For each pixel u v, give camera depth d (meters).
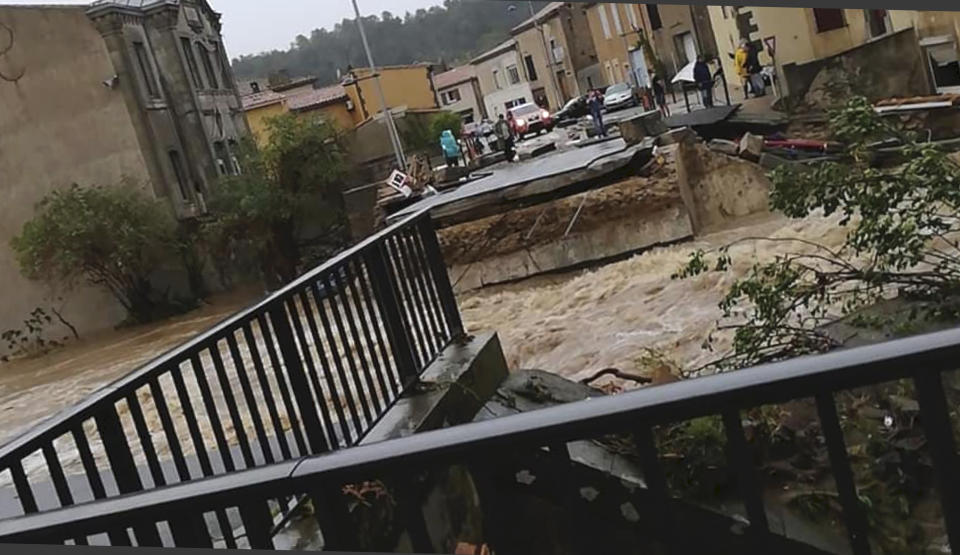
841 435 1.51
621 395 1.55
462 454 1.58
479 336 6.44
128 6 32.25
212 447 8.07
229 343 4.26
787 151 18.52
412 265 6.14
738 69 24.84
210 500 1.76
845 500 1.56
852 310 6.64
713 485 3.94
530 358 11.66
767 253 12.69
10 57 31.08
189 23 34.44
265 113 48.25
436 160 41.06
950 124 16.48
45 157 31.42
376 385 6.05
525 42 64.31
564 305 13.74
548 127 41.44
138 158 31.00
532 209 17.12
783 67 21.75
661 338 10.59
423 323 6.10
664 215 16.31
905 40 19.53
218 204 31.55
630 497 3.73
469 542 4.46
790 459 4.46
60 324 31.64
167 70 32.66
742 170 17.14
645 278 13.72
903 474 4.26
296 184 31.61
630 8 43.09
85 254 30.00
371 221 29.62
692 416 1.50
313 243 32.31
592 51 56.34
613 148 19.50
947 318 5.73
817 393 1.46
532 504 3.49
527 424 1.54
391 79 52.66
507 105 67.69
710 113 23.67
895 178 6.20
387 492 3.85
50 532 1.87
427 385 5.61
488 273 17.31
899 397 4.60
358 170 33.06
